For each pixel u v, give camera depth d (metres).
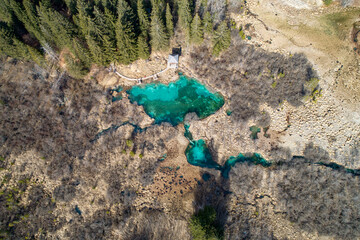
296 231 50.62
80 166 54.38
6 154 53.22
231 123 58.56
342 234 48.88
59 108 58.69
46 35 54.50
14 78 57.94
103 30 53.84
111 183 53.50
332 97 56.53
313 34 59.84
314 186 52.72
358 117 55.03
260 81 59.34
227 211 52.38
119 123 59.12
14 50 55.00
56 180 53.22
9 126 54.72
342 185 52.25
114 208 52.47
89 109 59.25
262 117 58.09
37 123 56.22
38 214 51.41
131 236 50.75
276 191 54.09
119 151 55.50
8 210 50.59
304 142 56.12
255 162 57.28
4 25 53.19
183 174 55.09
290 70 58.66
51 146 54.91
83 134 56.97
